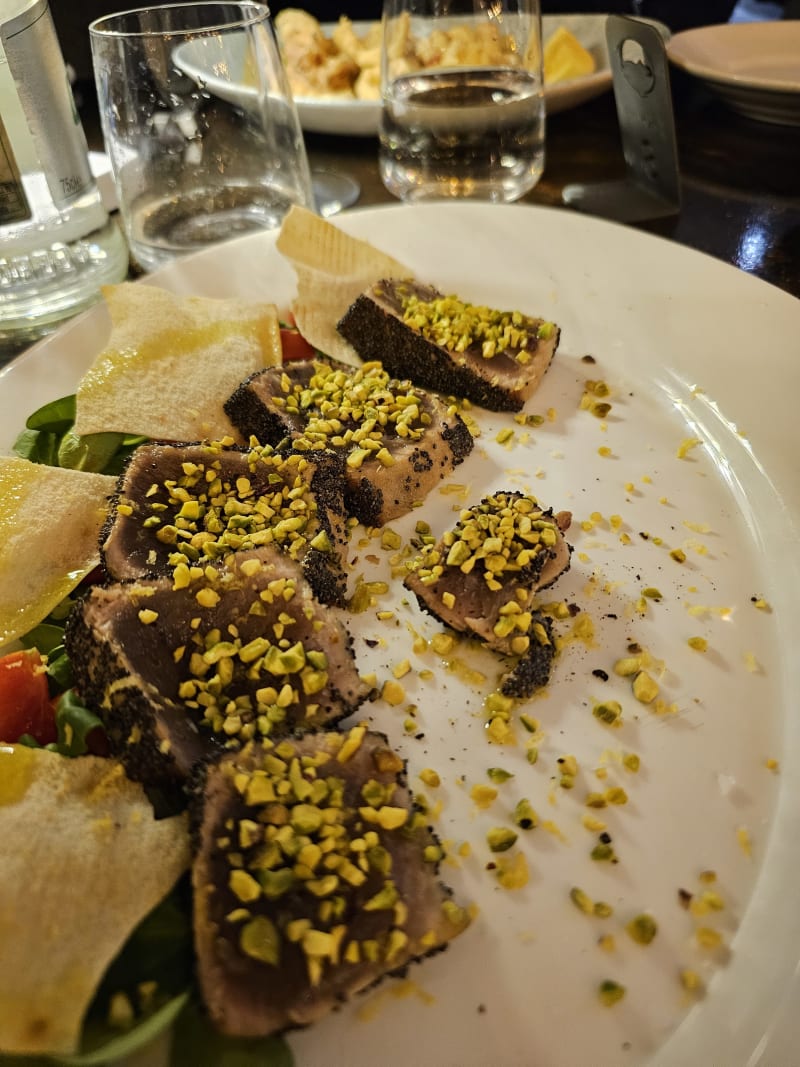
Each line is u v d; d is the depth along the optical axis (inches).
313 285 11.8
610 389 11.0
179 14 12.8
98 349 11.0
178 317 11.0
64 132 11.5
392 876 6.4
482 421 11.0
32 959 5.6
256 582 8.3
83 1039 5.5
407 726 7.7
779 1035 5.4
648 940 6.2
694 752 7.3
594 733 7.5
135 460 9.4
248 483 9.5
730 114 17.9
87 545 8.9
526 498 9.3
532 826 6.9
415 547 9.5
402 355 11.5
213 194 13.6
